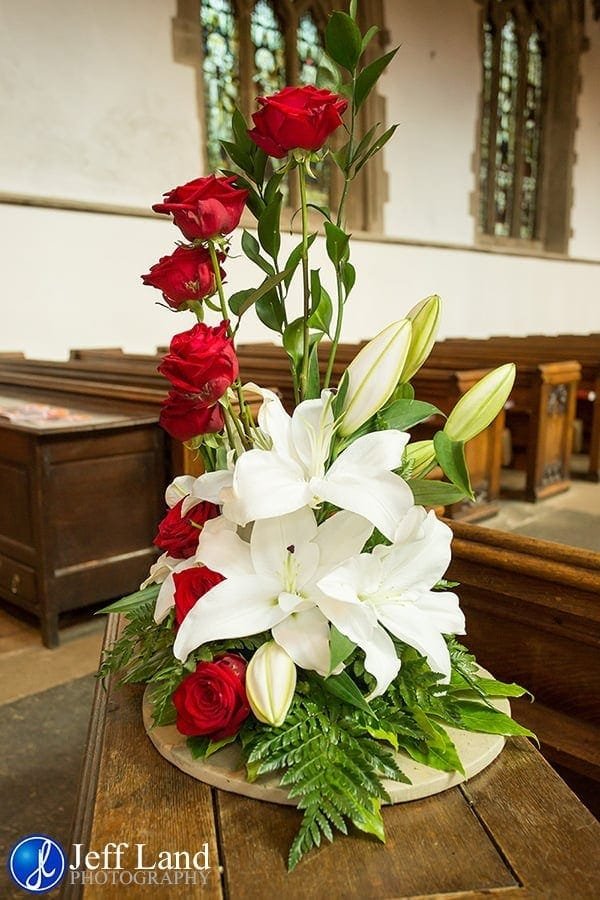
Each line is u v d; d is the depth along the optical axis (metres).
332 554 0.83
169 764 0.89
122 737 0.95
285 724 0.83
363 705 0.80
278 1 7.41
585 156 10.62
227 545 0.85
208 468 0.99
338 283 0.93
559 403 4.08
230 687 0.81
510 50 9.58
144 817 0.80
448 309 9.08
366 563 0.82
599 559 1.18
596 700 1.25
